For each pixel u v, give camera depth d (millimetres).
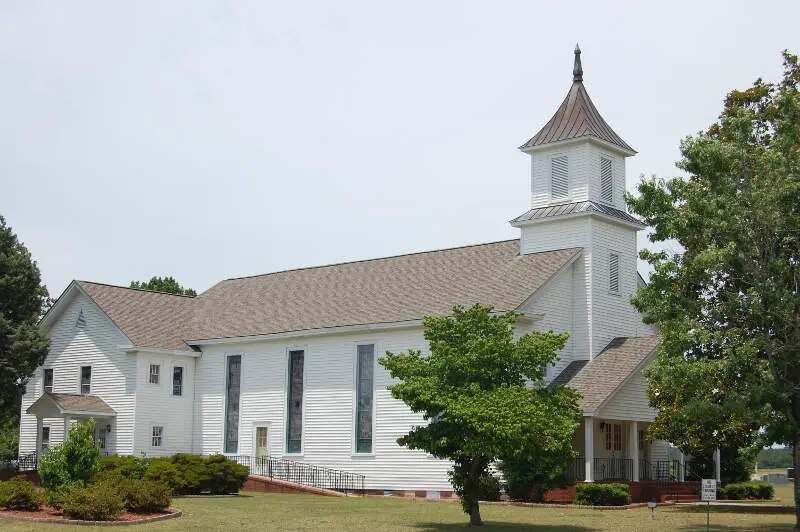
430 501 43688
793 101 31375
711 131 48000
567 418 31000
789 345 29891
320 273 59812
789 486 76000
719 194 30797
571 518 35312
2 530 27734
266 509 37281
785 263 30422
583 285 49844
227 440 55625
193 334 58438
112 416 55844
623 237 52469
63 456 33219
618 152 53250
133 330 56625
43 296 60750
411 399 30844
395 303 51125
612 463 47031
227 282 65062
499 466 42875
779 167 30312
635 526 32281
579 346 49406
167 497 33781
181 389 57156
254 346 55344
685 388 31766
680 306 31734
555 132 52281
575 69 54125
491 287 48938
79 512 30219
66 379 59094
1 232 57438
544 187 52500
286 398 53219
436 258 55156
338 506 39656
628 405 45656
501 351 30938
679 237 31422
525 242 52312
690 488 48219
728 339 31359
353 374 50438
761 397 29500
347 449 49938
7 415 64438
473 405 29469
